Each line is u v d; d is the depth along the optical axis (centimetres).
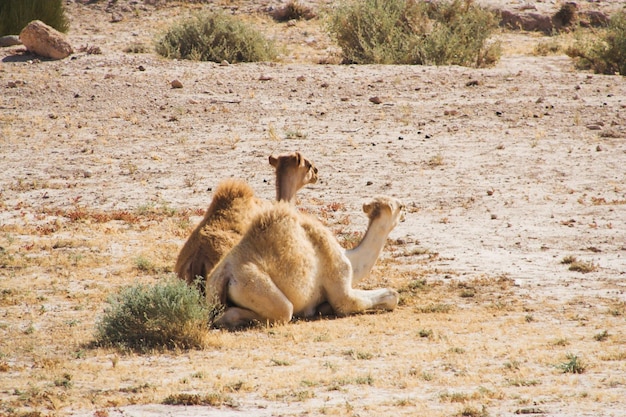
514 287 2989
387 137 5419
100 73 6912
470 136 5400
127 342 2348
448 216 4012
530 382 1881
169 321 2323
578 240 3581
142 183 4678
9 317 2636
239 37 7675
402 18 7919
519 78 6831
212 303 2459
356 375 1970
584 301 2786
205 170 4891
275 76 6869
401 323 2523
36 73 6869
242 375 1998
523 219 3922
